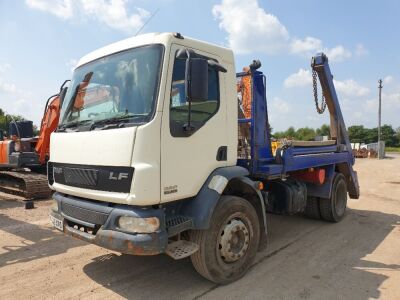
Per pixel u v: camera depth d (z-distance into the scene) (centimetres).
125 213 373
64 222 439
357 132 9112
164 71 386
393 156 4556
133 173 367
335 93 799
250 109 546
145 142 368
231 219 448
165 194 382
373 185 1405
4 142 1076
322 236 658
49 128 1016
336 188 760
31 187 954
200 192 421
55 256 540
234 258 448
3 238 629
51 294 419
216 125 443
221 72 454
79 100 461
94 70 454
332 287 443
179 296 415
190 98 372
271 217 796
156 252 368
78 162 423
